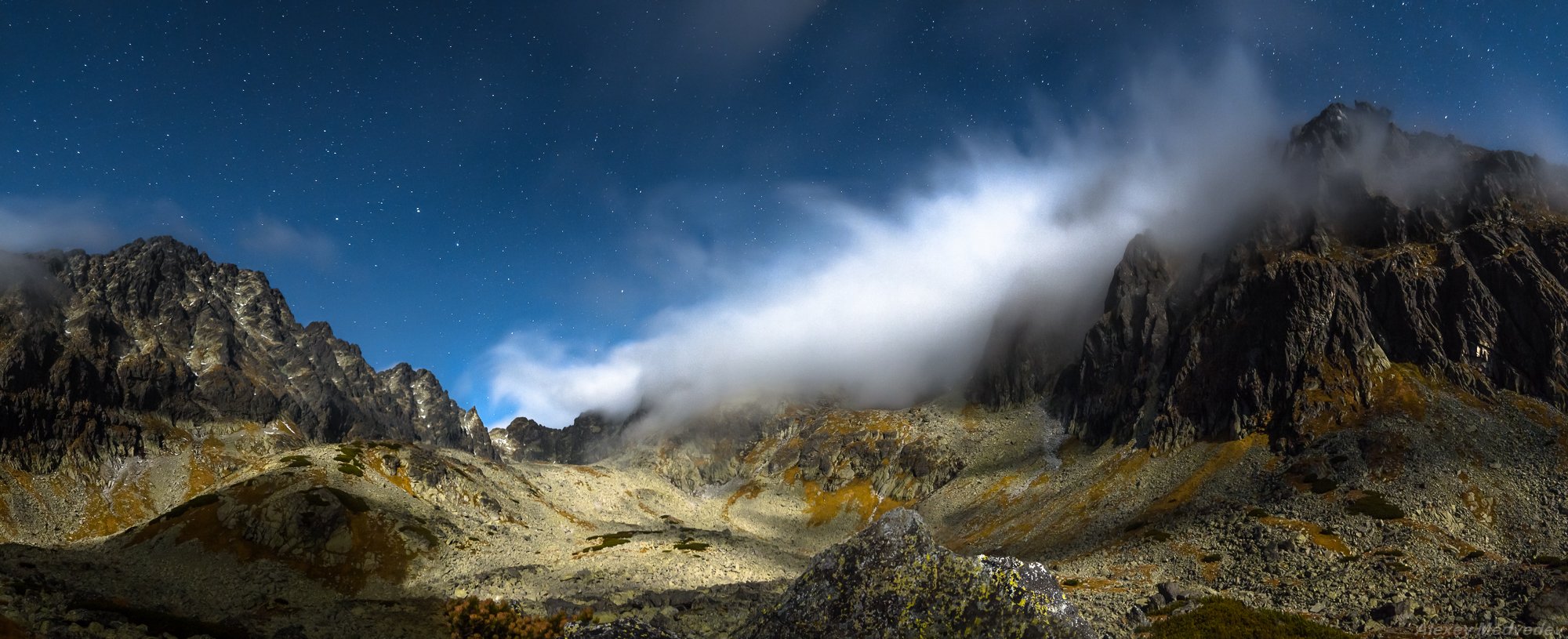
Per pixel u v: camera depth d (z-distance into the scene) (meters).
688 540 154.38
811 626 19.50
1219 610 36.84
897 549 20.20
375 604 80.06
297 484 141.38
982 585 18.70
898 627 18.61
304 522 119.19
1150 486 155.50
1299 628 34.97
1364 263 175.38
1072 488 176.38
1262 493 129.75
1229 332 180.50
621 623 20.05
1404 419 136.50
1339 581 81.19
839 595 19.81
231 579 104.19
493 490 189.50
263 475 144.62
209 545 114.31
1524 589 57.12
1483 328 150.12
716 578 112.56
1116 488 163.00
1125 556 110.38
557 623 44.06
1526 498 105.81
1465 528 100.62
